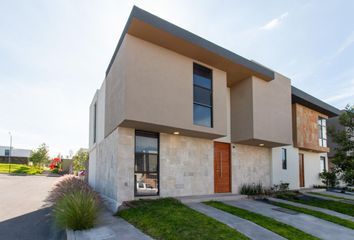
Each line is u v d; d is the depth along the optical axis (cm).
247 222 668
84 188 1018
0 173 3100
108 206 837
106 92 1106
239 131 1128
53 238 579
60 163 4428
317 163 1748
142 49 784
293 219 748
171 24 779
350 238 612
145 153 867
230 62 964
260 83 1123
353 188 1592
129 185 803
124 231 575
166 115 801
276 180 1330
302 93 1418
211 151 1067
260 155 1292
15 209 905
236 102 1166
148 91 773
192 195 969
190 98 878
